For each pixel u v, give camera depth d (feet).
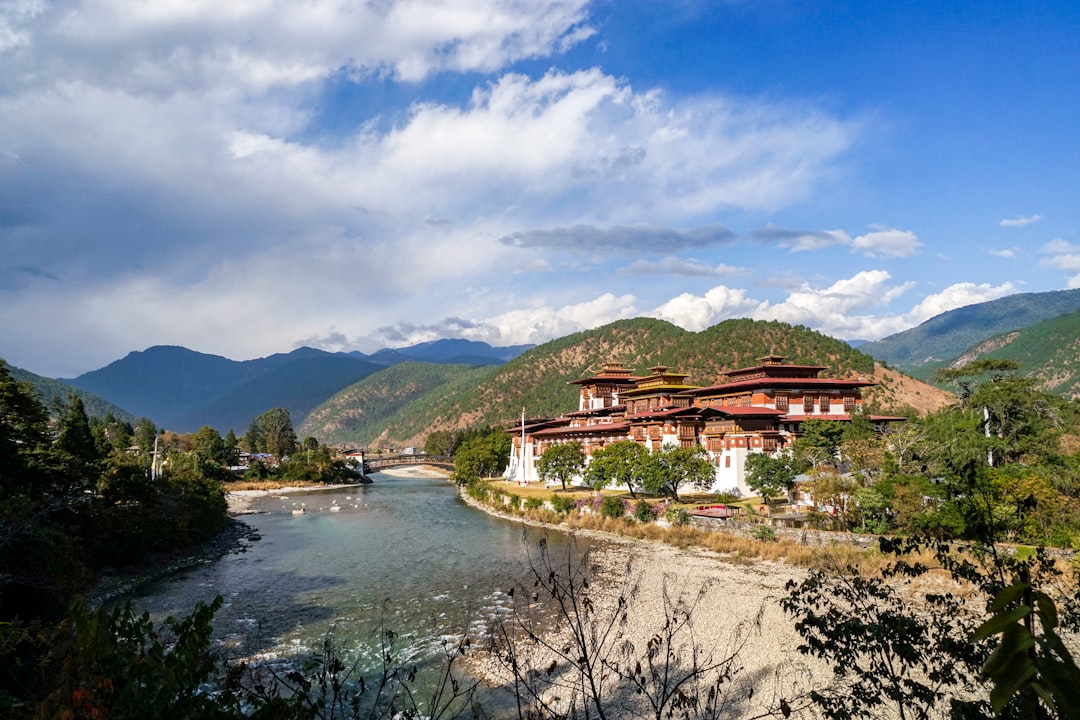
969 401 274.98
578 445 334.24
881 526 175.01
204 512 248.93
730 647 110.22
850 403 287.28
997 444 219.82
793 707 85.92
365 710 90.38
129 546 185.47
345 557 207.00
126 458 248.73
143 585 171.83
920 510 166.40
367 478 646.74
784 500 238.89
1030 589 22.21
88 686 37.11
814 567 156.87
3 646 56.95
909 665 35.91
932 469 193.36
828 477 199.62
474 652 113.09
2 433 162.30
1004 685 20.79
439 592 156.35
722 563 175.94
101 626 39.83
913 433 217.77
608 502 250.78
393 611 140.97
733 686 95.09
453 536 244.42
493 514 310.24
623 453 265.34
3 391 163.43
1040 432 247.91
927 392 589.73
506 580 166.81
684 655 107.24
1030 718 23.61
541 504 286.05
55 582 111.04
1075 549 121.19
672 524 221.87
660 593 145.79
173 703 39.73
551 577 42.98
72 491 176.86
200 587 168.14
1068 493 171.22
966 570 36.40
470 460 461.78
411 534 253.24
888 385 588.09
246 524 300.81
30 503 118.52
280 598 154.81
